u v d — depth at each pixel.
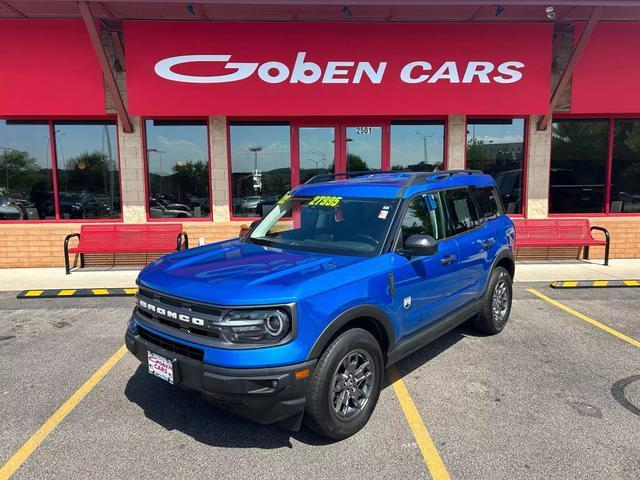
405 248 3.76
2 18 8.50
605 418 3.67
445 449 3.28
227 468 3.08
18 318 6.21
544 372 4.52
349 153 9.74
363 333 3.46
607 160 9.99
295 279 3.21
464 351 5.05
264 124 9.62
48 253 9.48
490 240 5.21
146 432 3.51
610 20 9.00
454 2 7.46
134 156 9.46
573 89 9.28
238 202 9.76
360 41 8.76
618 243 10.02
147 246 9.13
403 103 9.02
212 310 3.10
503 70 8.98
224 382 2.95
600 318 6.18
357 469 3.07
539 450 3.25
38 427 3.58
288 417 3.14
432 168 9.85
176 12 8.21
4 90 8.77
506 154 9.90
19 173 9.58
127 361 4.82
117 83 9.21
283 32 8.66
